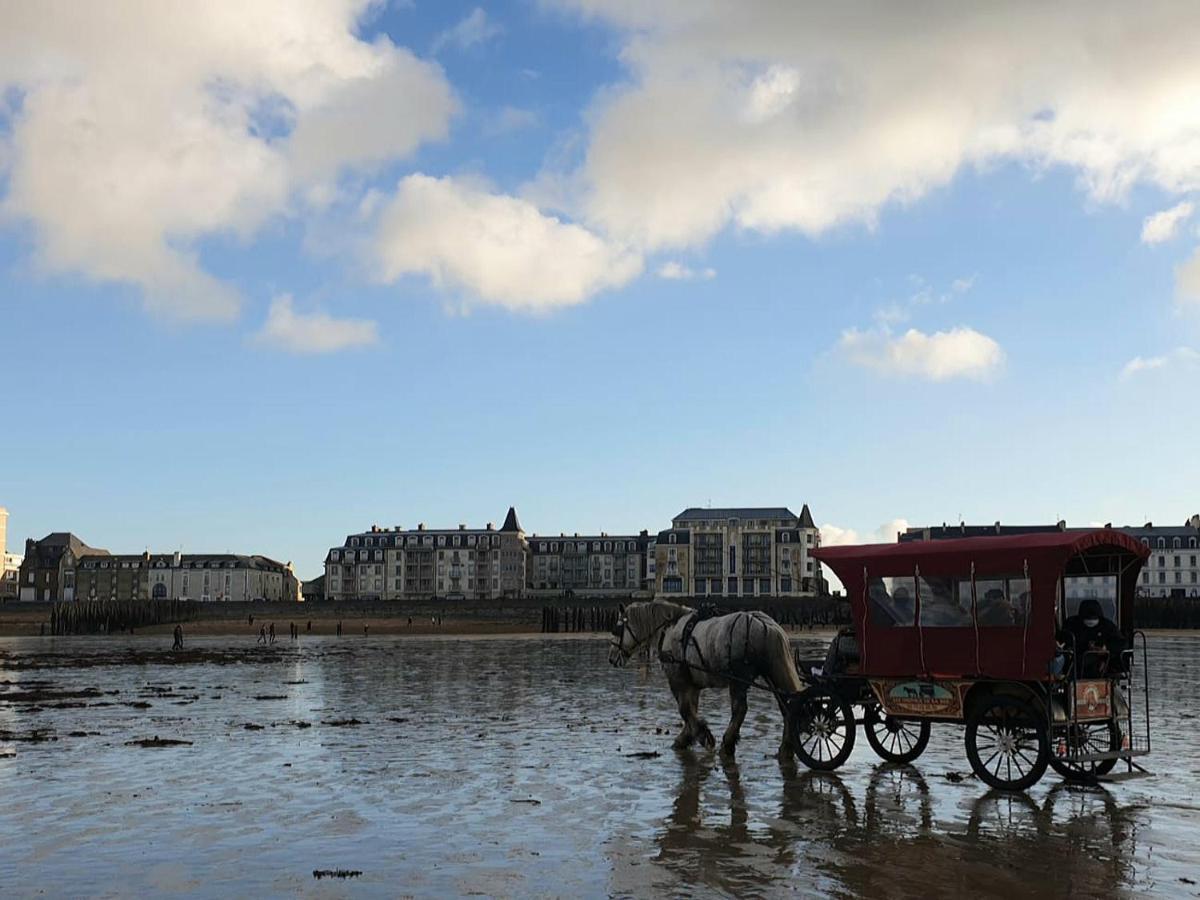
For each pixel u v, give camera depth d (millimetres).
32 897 10219
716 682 19141
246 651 78000
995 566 15320
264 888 10500
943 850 11922
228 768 18391
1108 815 13766
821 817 13742
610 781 16609
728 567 193500
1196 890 10250
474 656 65812
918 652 16203
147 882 10750
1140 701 31750
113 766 18719
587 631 130750
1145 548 15391
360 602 150875
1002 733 15398
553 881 10727
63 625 134875
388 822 13664
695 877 10852
